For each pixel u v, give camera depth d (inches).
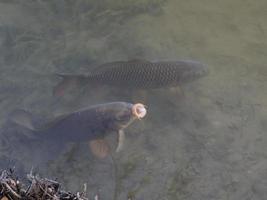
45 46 143.4
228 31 139.6
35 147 121.6
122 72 121.1
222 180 115.3
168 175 116.3
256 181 114.7
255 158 117.1
